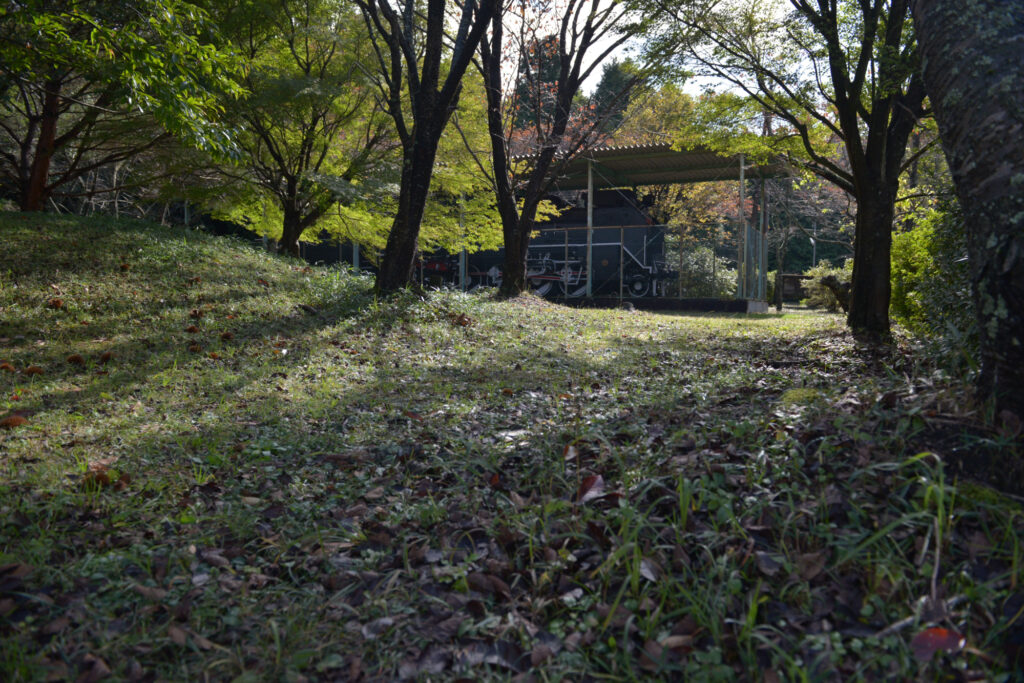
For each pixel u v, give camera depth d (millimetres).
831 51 10750
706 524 2822
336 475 4078
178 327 8922
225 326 9273
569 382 7133
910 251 12031
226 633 2447
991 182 2949
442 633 2436
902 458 2912
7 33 10000
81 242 11742
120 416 5375
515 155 20000
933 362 4387
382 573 2857
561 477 3611
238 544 3150
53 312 8773
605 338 11336
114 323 8750
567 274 25781
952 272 7031
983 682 1913
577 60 16750
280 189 17719
